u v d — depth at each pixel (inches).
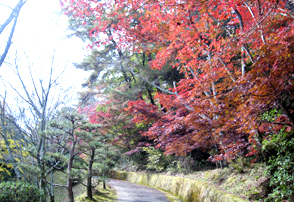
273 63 122.1
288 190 165.8
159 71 456.1
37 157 241.4
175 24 245.8
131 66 494.0
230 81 173.0
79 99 378.9
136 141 561.3
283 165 178.9
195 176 345.7
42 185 258.4
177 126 257.9
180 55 250.4
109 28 345.4
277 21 183.0
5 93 259.9
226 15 219.9
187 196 315.3
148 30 285.7
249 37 170.7
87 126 273.9
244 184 227.8
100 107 679.7
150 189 418.0
